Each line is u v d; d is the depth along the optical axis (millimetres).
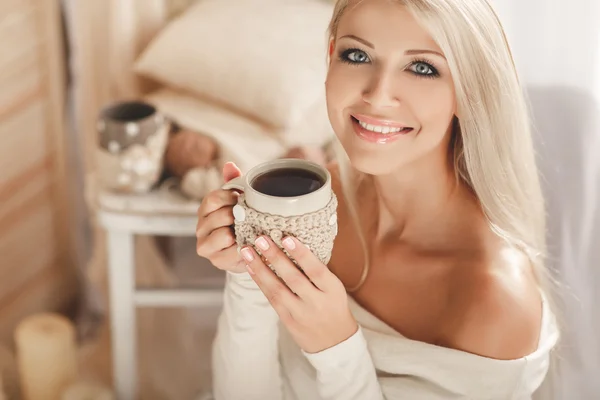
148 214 1495
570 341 1120
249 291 1031
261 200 807
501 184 979
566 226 1125
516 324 951
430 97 883
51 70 2053
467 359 958
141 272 1878
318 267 841
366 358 967
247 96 1704
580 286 1120
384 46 871
